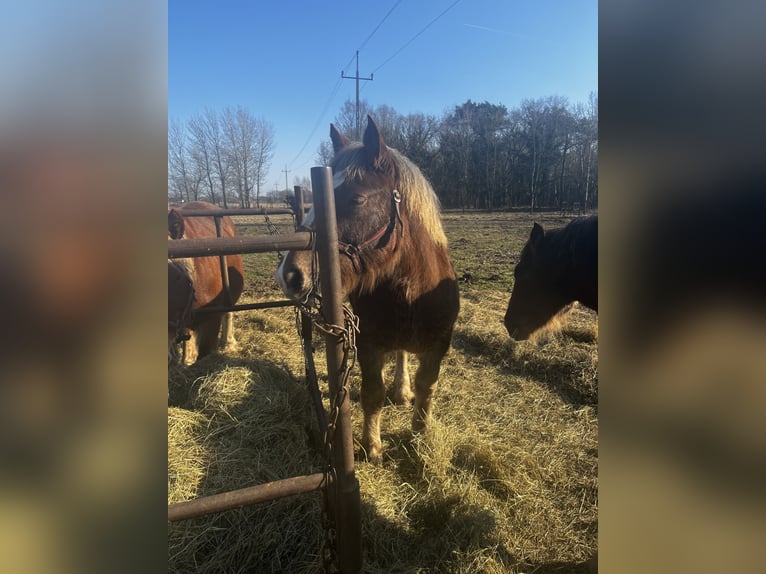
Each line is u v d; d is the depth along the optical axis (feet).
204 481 7.14
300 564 6.14
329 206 4.39
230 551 6.14
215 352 12.26
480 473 8.34
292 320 19.61
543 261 9.49
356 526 4.81
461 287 26.12
